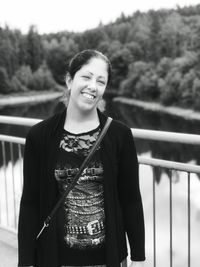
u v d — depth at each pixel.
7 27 83.19
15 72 77.69
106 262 1.60
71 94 1.60
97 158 1.56
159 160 2.27
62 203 1.59
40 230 1.68
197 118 50.19
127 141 1.62
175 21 70.88
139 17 80.75
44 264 1.65
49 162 1.58
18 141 3.14
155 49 69.38
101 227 1.61
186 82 55.09
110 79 1.64
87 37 77.88
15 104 69.12
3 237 3.40
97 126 1.60
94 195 1.59
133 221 1.68
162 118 51.47
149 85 61.56
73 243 1.61
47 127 1.61
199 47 60.66
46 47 79.31
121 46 72.25
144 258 1.70
